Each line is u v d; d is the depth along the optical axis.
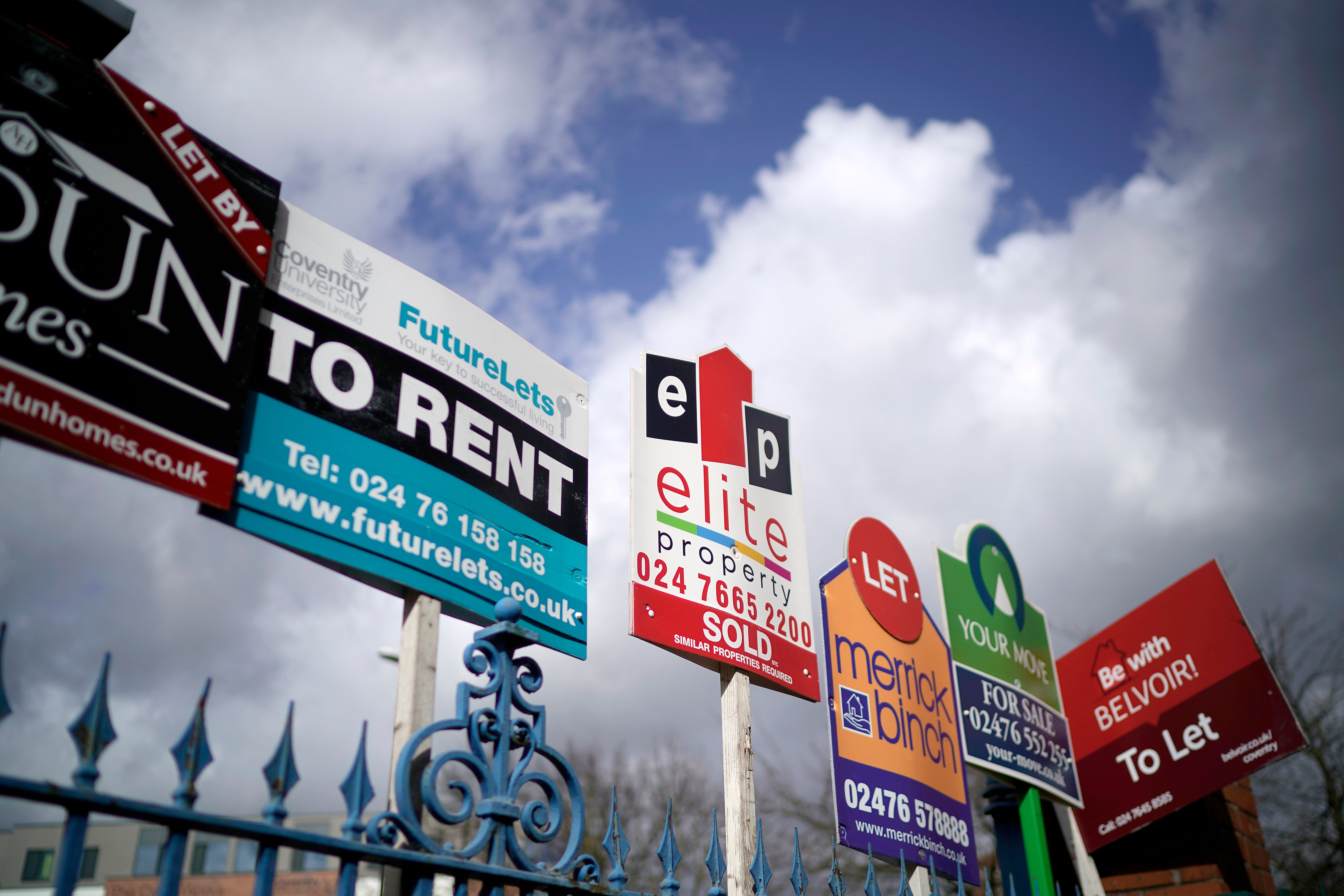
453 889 3.63
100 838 42.00
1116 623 9.27
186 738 2.79
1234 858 8.74
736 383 7.37
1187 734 8.52
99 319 3.50
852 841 6.36
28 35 3.65
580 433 5.84
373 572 4.20
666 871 3.92
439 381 4.91
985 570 8.91
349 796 3.17
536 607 5.05
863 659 7.17
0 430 3.15
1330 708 15.25
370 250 4.82
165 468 3.54
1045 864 7.86
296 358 4.25
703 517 6.61
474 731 3.74
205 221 4.00
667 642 5.96
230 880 37.53
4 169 3.41
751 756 6.10
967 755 7.62
